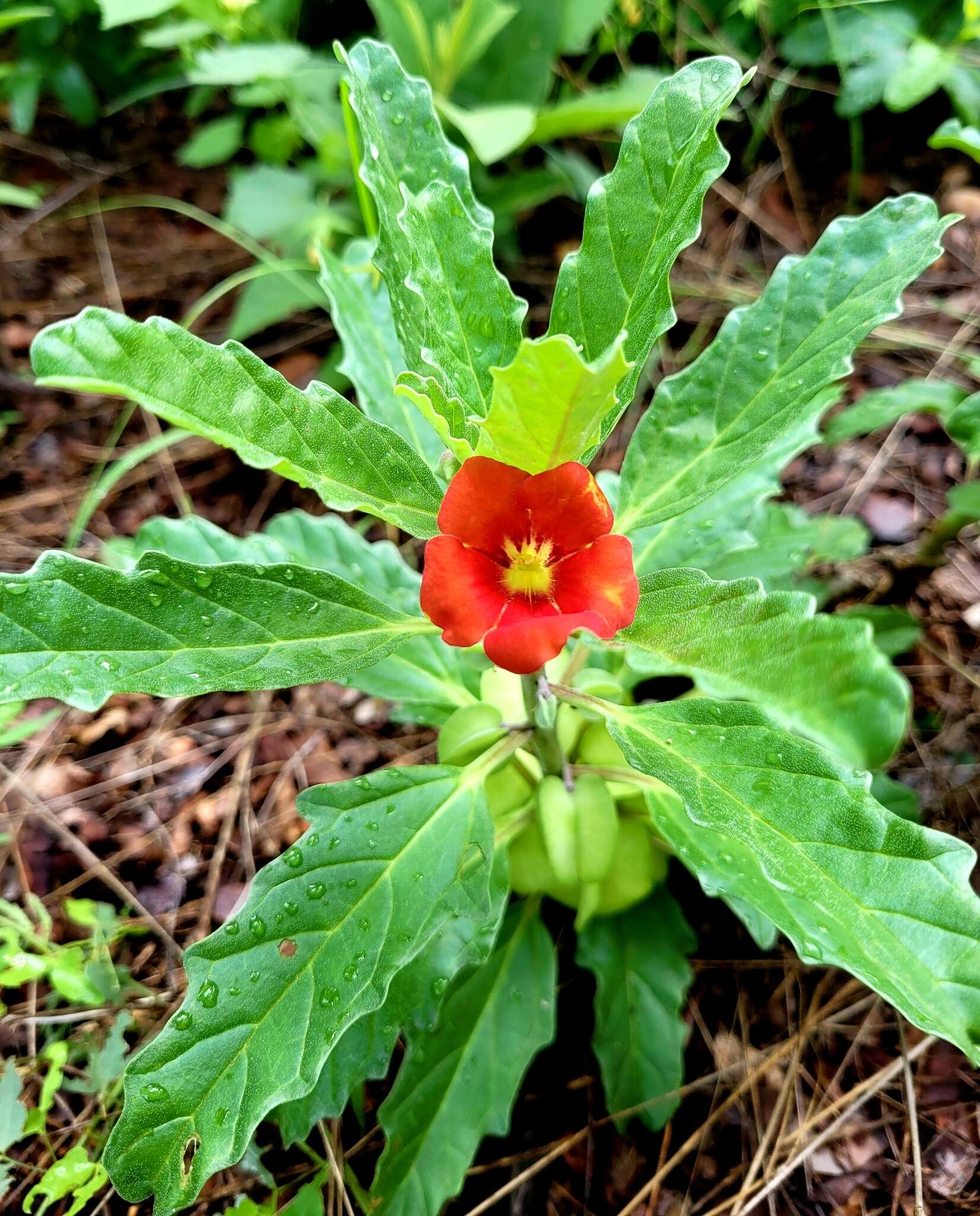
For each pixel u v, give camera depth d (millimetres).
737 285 374
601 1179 207
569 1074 223
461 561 140
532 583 146
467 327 167
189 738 292
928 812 249
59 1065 205
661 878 213
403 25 362
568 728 200
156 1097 139
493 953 210
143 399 139
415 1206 182
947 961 131
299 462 152
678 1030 204
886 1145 205
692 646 142
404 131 173
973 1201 196
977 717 264
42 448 356
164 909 252
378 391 208
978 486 238
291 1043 145
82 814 271
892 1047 219
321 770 282
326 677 156
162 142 470
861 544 261
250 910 154
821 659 123
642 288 160
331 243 370
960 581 293
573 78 420
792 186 400
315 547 233
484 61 377
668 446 183
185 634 148
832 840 136
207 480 349
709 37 403
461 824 171
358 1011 147
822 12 371
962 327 340
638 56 422
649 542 218
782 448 218
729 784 142
